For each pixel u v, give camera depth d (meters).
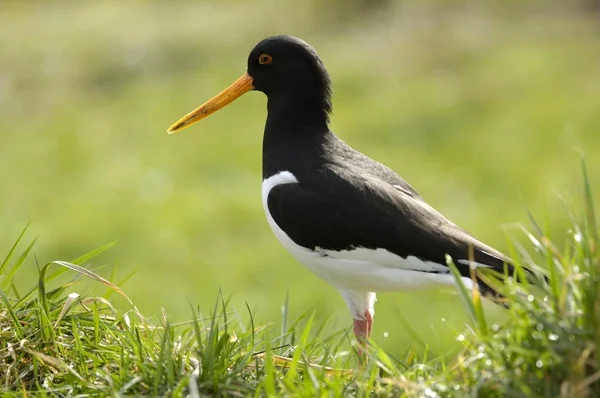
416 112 20.69
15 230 16.70
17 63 25.75
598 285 5.67
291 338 7.61
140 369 6.46
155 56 25.55
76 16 30.30
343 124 20.38
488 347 5.85
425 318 13.40
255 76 8.66
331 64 23.98
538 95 21.00
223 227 16.50
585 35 24.39
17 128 22.09
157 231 16.44
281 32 26.75
